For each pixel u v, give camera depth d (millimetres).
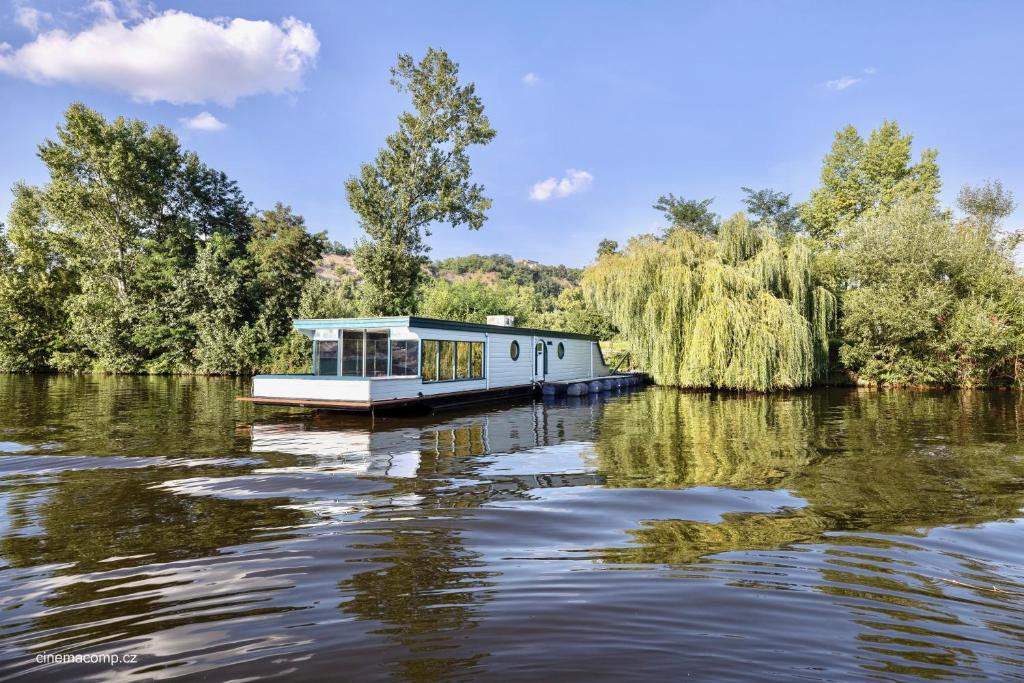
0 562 4805
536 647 3373
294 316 37656
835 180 46125
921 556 4969
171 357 37094
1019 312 25297
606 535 5512
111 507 6492
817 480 7992
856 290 28609
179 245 41344
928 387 27391
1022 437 12195
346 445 10930
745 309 23406
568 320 46125
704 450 10508
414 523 5871
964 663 3229
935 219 28094
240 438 11766
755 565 4730
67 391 23688
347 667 3164
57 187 36125
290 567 4660
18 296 37469
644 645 3404
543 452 10242
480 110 35438
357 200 34281
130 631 3600
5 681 3037
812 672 3121
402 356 17891
